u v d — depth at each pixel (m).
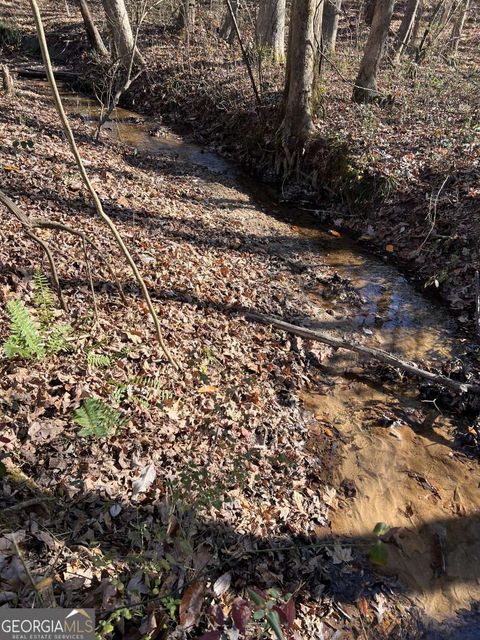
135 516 3.53
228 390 4.77
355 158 9.80
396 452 4.95
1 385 3.97
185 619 3.03
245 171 11.56
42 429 3.79
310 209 10.07
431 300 7.32
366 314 6.92
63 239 6.13
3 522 3.11
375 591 3.76
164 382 4.66
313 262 8.10
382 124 10.88
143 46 16.83
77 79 16.08
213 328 5.73
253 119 12.12
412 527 4.28
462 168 8.98
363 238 9.02
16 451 3.60
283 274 7.53
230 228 8.46
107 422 3.67
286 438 4.79
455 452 5.02
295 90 10.46
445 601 3.79
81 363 4.46
